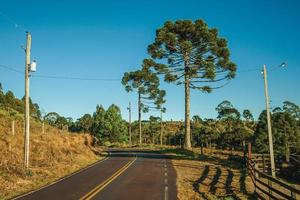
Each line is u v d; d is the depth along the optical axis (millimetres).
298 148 47469
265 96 29344
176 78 50344
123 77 64875
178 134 97250
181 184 23281
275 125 48500
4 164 25562
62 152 38406
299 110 49656
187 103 52438
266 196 19219
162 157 45406
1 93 69562
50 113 105312
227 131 63156
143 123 125000
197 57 50062
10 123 41562
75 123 112500
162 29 49344
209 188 22062
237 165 37750
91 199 17219
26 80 27719
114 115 97438
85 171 30016
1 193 18844
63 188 20797
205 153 50875
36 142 36719
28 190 20219
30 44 28266
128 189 20516
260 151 49188
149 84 73875
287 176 33500
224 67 48094
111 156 47594
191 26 48781
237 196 19328
